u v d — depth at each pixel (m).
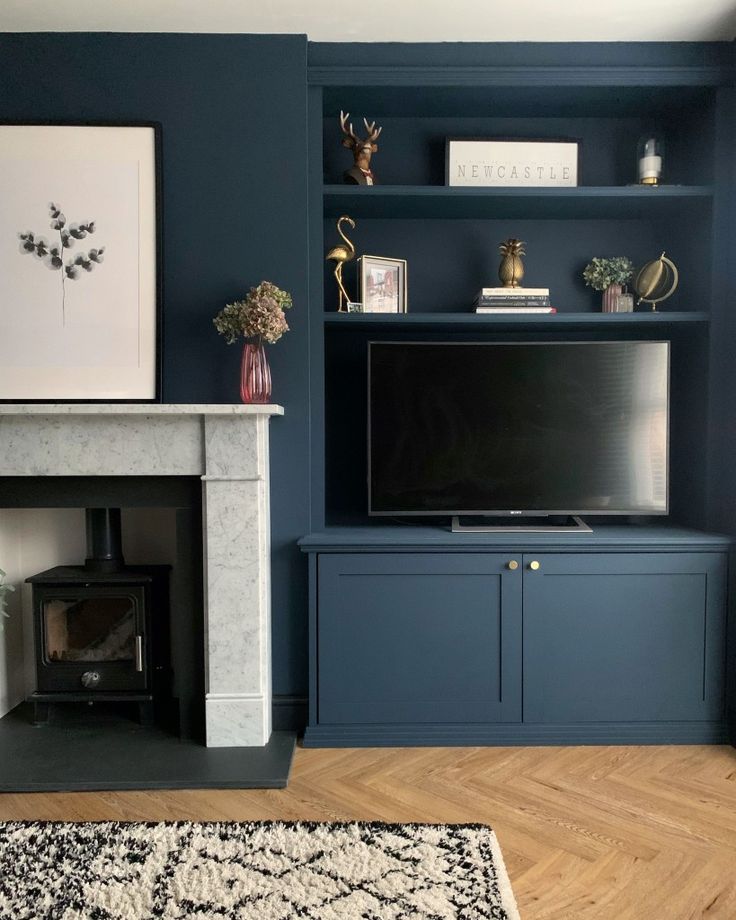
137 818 2.10
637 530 2.74
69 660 2.77
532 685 2.62
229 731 2.54
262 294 2.46
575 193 2.65
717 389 2.69
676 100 2.77
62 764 2.40
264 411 2.42
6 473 2.50
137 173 2.61
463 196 2.68
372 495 2.76
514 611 2.60
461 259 3.03
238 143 2.62
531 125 2.97
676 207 2.83
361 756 2.53
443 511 2.76
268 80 2.60
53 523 2.96
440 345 2.73
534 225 3.03
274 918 1.63
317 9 2.42
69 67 2.59
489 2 2.37
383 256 3.02
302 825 2.01
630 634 2.62
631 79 2.63
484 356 2.73
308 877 1.77
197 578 2.59
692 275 2.83
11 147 2.59
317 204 2.67
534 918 1.65
